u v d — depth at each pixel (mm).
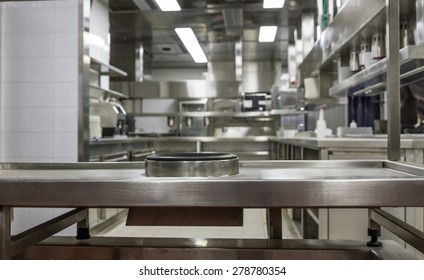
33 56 3137
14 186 989
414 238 1106
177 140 6715
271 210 1703
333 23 3514
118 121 4703
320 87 4496
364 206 939
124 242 1599
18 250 1093
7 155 3166
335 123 5949
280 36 6820
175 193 964
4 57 3160
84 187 979
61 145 3125
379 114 4625
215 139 6719
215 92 6926
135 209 1220
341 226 2352
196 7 5332
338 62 3764
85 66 2959
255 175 1088
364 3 2625
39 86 3137
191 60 8758
